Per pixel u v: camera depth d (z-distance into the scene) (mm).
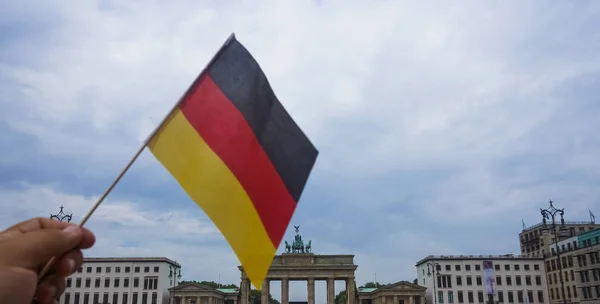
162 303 158750
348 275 156375
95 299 160500
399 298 163875
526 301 146250
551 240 167125
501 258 166125
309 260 158375
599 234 137625
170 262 168750
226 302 185500
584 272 142750
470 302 161125
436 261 166000
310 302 155000
